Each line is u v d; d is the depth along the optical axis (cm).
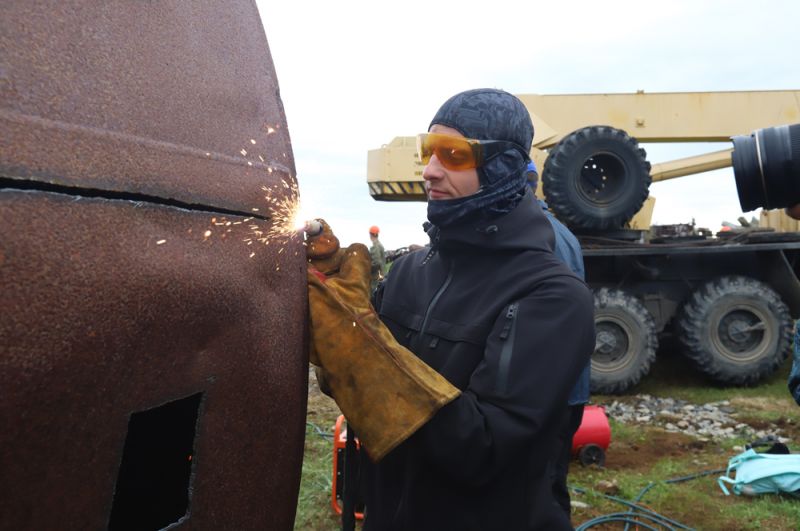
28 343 56
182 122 76
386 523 118
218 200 78
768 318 657
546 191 671
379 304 145
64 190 62
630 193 661
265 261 85
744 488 379
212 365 75
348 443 130
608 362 640
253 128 90
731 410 591
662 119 822
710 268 723
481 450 99
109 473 64
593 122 822
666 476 412
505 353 105
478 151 115
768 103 820
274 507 90
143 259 66
